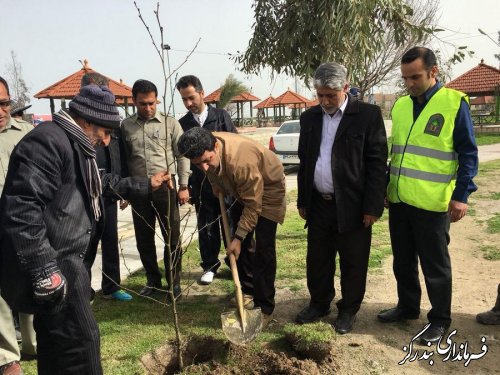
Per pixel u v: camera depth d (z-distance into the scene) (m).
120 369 2.83
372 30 4.98
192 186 4.50
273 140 13.05
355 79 4.94
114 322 3.59
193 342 3.23
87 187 2.21
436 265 3.10
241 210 3.72
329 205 3.31
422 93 3.12
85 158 2.21
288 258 5.09
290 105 33.84
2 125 3.12
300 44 4.93
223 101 14.67
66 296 2.15
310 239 3.45
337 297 4.03
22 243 1.94
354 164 3.12
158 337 3.29
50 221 2.10
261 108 34.62
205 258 4.53
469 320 3.49
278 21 4.98
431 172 3.02
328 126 3.21
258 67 5.28
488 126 25.12
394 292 4.08
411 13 5.04
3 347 2.73
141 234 4.04
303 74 4.95
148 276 4.21
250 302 3.81
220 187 3.41
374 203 3.12
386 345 3.16
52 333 2.21
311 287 3.54
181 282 4.54
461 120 2.95
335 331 3.31
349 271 3.32
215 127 4.44
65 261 2.15
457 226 6.50
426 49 3.02
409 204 3.11
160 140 3.96
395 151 3.28
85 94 2.20
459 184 2.97
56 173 2.06
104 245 4.02
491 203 7.91
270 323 3.54
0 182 3.09
